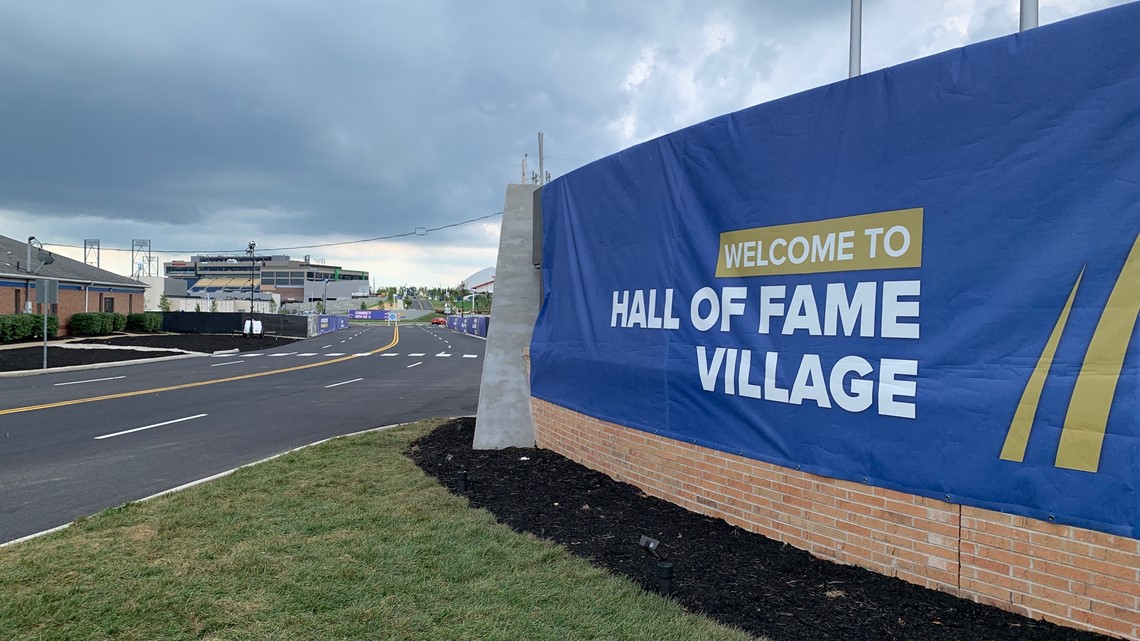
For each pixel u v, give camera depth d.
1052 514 3.59
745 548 4.93
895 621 3.75
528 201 9.90
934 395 4.10
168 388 18.19
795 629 3.71
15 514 6.58
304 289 173.62
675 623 3.80
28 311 36.75
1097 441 3.45
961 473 3.96
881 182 4.45
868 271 4.50
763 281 5.26
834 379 4.68
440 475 7.51
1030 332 3.73
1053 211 3.67
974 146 3.99
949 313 4.08
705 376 5.79
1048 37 3.72
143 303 52.59
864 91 4.58
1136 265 3.37
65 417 12.90
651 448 6.48
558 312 8.70
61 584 4.42
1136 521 3.30
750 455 5.30
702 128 5.89
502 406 9.30
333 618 3.92
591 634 3.70
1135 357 3.36
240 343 42.09
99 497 7.20
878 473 4.38
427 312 173.38
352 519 5.81
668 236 6.32
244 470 7.83
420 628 3.79
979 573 3.88
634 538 5.24
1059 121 3.66
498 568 4.66
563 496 6.50
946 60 4.15
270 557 4.88
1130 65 3.42
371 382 20.25
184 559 4.88
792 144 5.05
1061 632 3.49
